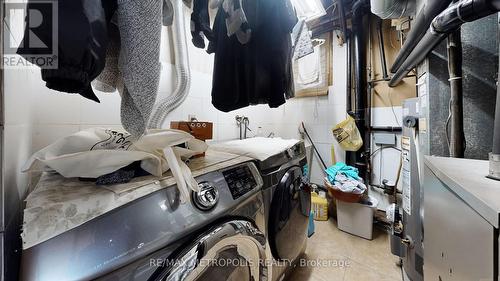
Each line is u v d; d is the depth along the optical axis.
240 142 1.42
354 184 1.92
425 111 1.17
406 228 1.31
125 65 0.49
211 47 1.19
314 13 1.63
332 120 2.46
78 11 0.37
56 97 1.01
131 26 0.48
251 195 0.85
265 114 2.54
